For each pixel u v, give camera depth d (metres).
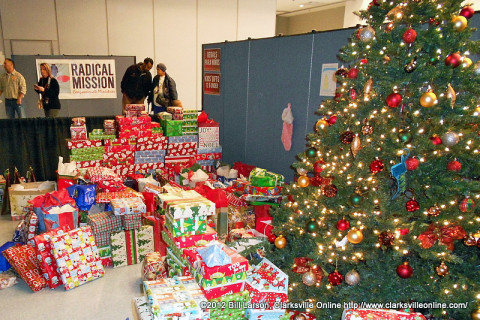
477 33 2.20
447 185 1.69
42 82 5.60
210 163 4.68
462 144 1.66
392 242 1.75
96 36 7.16
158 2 7.45
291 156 3.76
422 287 1.77
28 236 3.01
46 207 2.99
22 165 4.29
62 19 6.86
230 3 8.09
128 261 3.13
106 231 3.05
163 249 3.20
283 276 2.10
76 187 3.36
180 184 4.08
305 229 2.30
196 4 7.77
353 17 9.09
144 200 3.38
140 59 7.59
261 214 3.45
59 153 4.46
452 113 1.67
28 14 6.62
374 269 1.91
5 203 4.06
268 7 8.50
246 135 4.45
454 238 1.70
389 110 1.84
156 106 6.08
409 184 1.84
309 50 3.36
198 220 2.18
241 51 4.33
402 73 1.79
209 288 1.84
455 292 1.70
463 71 1.68
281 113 3.81
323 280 2.21
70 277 2.74
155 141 4.33
